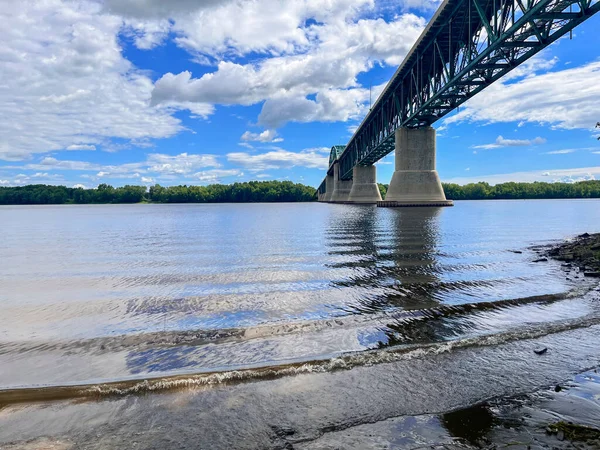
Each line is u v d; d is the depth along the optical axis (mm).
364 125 94812
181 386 4938
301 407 4363
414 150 65188
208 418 4168
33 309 9047
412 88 60906
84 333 7281
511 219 44938
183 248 21469
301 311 8477
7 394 4773
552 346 6191
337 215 56969
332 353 6012
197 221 50906
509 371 5270
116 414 4293
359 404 4414
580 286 10562
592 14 26156
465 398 4535
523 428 3908
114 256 18672
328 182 176875
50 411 4379
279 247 20656
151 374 5375
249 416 4188
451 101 52062
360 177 114125
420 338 6652
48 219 63438
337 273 12914
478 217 48312
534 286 10672
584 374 5188
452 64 43969
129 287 11539
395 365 5480
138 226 42531
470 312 8188
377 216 49938
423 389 4758
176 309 8906
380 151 90250
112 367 5688
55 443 3779
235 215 67688
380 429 3906
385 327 7270
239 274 13195
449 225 34781
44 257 18703
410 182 65750
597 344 6285
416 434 3812
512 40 32375
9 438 3863
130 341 6797
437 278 11883
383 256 16609
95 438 3850
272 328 7348
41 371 5582
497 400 4488
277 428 3943
